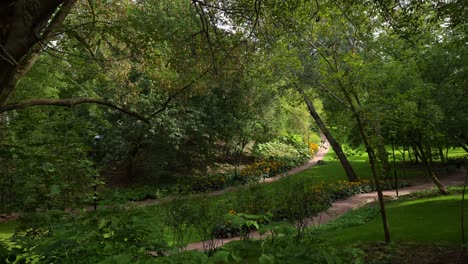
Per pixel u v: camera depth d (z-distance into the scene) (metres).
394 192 17.52
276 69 10.40
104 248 2.68
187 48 6.78
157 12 9.22
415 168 25.22
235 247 2.53
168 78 8.22
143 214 3.23
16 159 5.79
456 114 14.05
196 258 2.34
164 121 18.45
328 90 8.87
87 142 16.67
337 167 26.70
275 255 2.33
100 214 3.22
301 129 28.67
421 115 11.56
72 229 2.94
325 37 8.70
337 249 2.44
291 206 9.23
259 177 22.48
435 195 14.92
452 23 7.18
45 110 10.62
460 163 23.98
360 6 7.50
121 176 21.81
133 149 20.84
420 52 13.09
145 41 6.32
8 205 5.47
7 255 2.60
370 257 6.69
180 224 7.56
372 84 8.43
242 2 6.25
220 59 6.51
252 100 20.88
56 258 2.62
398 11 6.91
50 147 7.39
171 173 22.30
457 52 13.02
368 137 8.33
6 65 3.66
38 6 3.44
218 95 20.27
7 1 3.45
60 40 6.82
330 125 9.34
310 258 2.28
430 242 7.46
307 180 11.21
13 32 3.39
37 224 3.94
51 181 5.93
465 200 12.56
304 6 7.56
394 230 8.98
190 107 19.47
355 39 8.49
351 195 17.16
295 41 8.52
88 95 14.06
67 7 5.00
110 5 7.98
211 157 23.98
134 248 2.61
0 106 4.02
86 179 6.94
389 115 8.06
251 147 29.45
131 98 11.34
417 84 11.20
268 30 7.46
